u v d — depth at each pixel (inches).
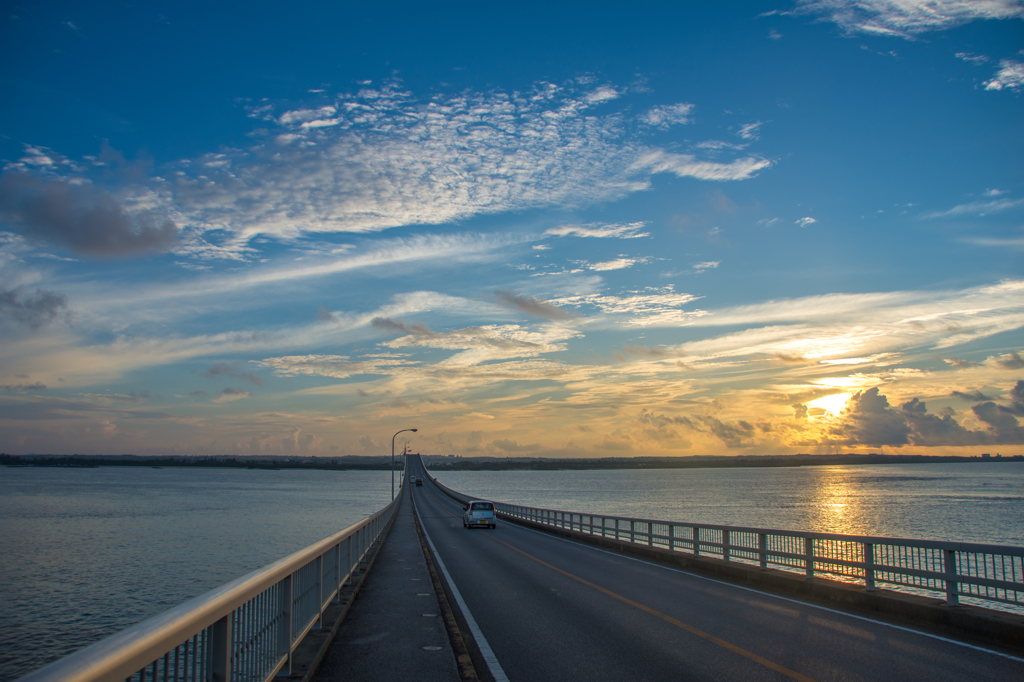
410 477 6948.8
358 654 283.0
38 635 1236.5
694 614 408.8
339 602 381.7
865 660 292.4
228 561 2048.5
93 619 1353.3
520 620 392.8
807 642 328.5
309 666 240.7
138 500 5123.0
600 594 494.6
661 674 273.1
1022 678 263.4
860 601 425.1
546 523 1337.4
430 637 316.8
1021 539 1964.8
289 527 3021.7
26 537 2623.0
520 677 269.4
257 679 189.9
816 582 468.1
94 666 85.1
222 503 4763.8
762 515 3021.7
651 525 789.2
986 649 311.7
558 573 628.7
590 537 1000.9
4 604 1475.1
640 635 348.5
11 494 5954.7
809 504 3969.0
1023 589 314.2
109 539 2571.4
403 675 252.1
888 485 7495.1
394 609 391.5
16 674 1006.4
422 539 1039.0
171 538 2603.3
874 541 422.3
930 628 360.2
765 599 467.8
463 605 447.5
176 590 1624.0
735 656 301.3
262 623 196.7
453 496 3208.7
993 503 3937.0
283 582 229.5
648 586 536.1
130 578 1770.4
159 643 107.0
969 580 350.3
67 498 5369.1
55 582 1717.5
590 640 337.1
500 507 1947.6
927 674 269.1
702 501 4439.0
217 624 150.3
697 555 657.0
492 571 646.5
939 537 2046.0
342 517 3555.6
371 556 663.1
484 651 314.3
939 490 5979.3
